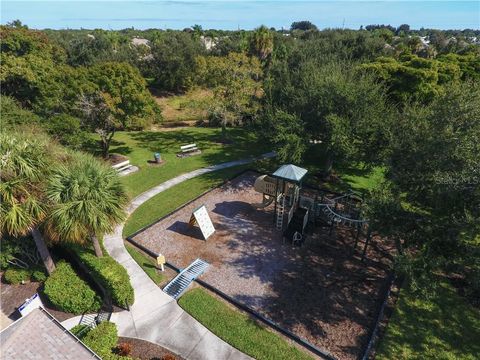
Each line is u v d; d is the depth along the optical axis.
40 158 12.43
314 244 16.45
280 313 12.41
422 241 11.85
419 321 12.05
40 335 8.00
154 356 10.83
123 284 12.27
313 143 23.25
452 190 10.56
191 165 26.28
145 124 26.73
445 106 14.09
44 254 13.26
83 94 24.81
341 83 20.34
